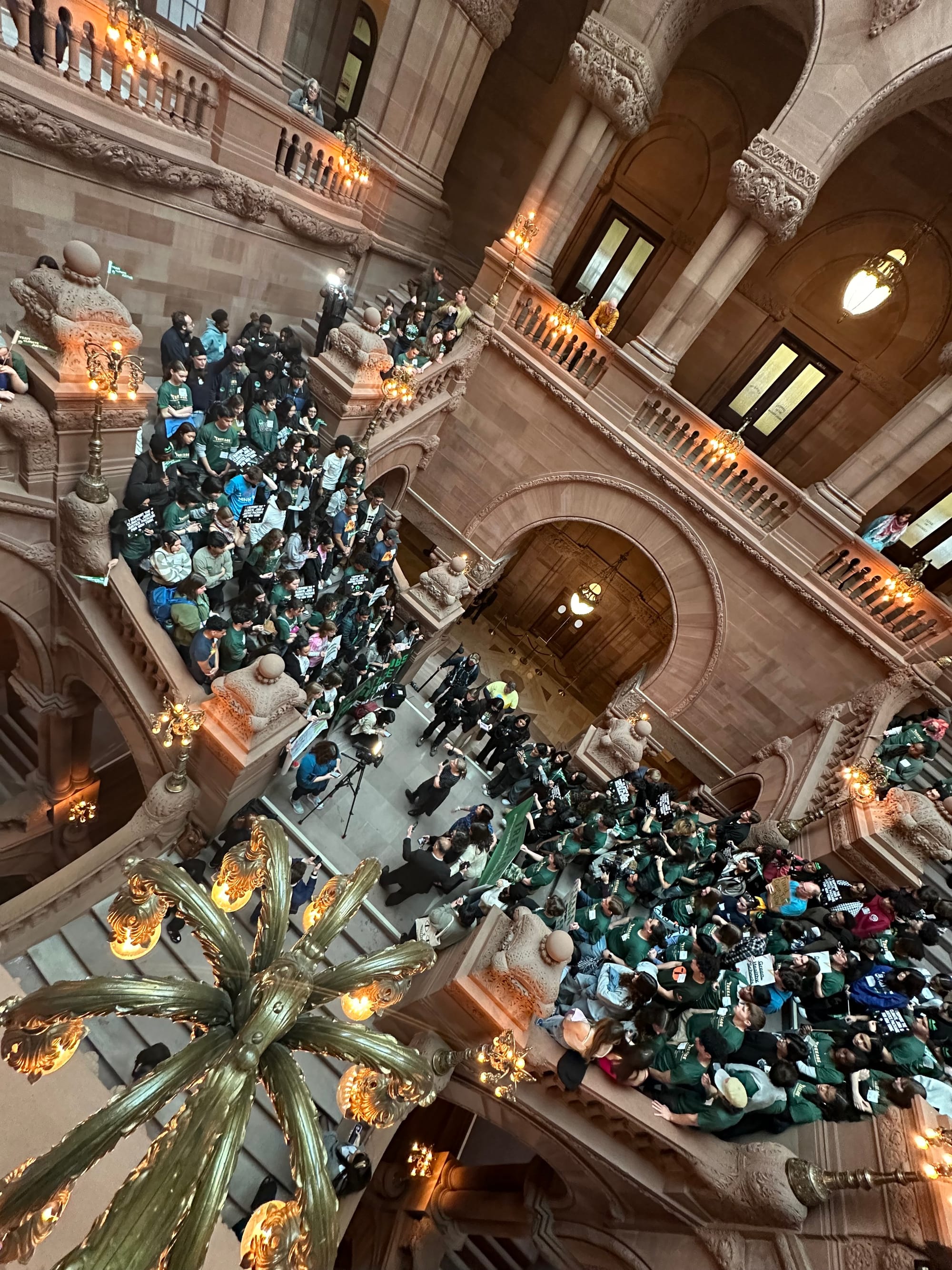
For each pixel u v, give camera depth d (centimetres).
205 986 209
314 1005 217
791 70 1500
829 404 1727
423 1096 211
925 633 1256
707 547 1395
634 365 1349
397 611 1140
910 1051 660
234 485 898
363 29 1531
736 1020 640
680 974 670
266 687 699
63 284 641
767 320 1695
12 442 666
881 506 1631
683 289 1316
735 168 1200
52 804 1070
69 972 704
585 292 1909
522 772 1055
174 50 842
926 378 1609
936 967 912
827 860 1088
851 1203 553
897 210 1516
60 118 706
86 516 715
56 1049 210
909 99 1186
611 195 1756
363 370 1084
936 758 1200
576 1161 682
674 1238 657
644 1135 612
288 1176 652
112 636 780
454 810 1031
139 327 1008
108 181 821
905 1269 489
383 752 1066
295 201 1150
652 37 1223
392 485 1549
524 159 1808
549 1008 586
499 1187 938
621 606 2080
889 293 1134
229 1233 303
